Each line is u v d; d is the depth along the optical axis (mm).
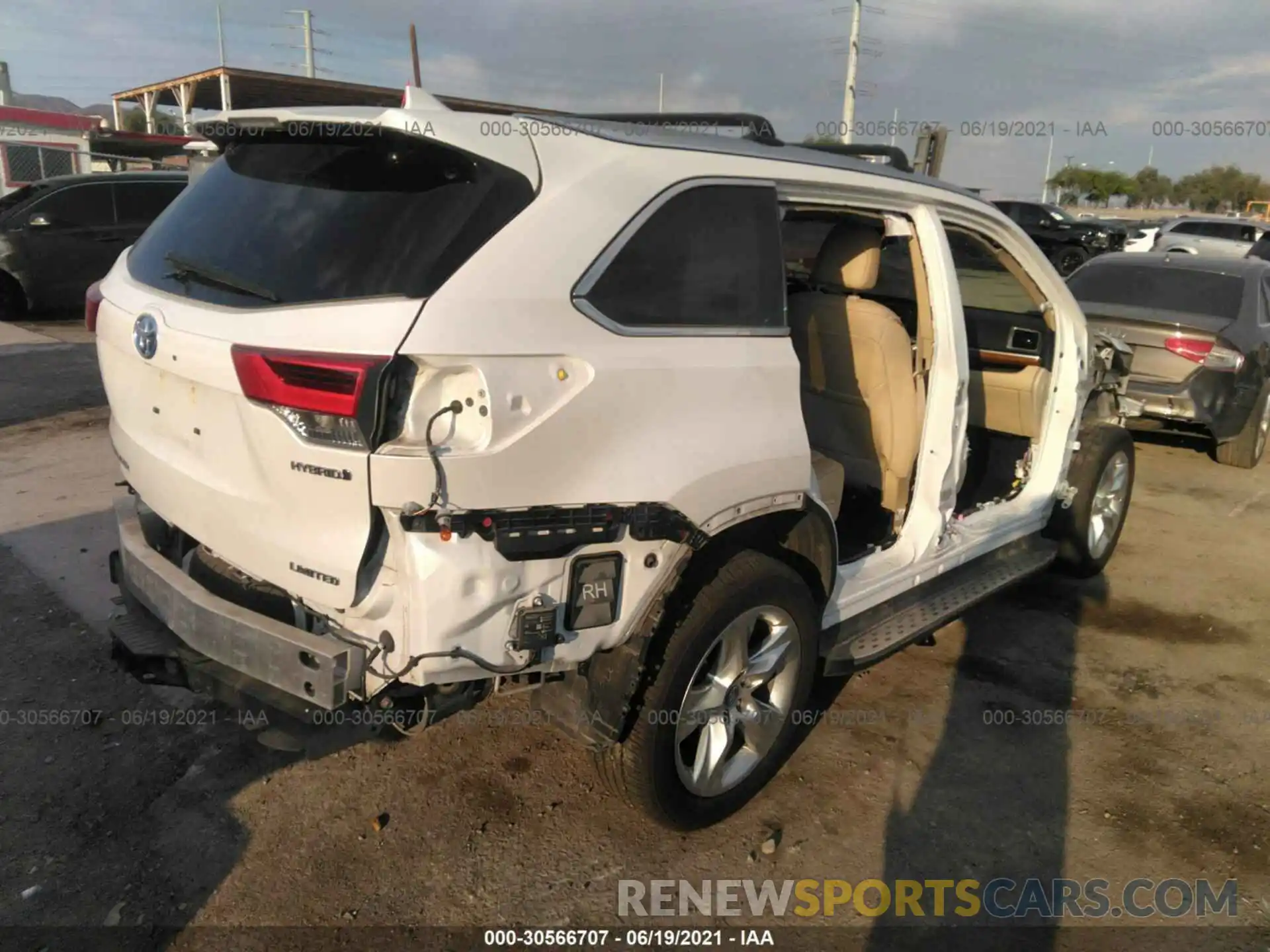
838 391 3781
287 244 2320
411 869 2713
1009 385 4688
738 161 2734
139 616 2805
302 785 3043
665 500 2408
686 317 2541
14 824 2797
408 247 2158
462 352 2062
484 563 2152
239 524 2340
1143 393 7000
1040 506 4523
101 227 11883
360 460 2043
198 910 2521
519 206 2232
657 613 2482
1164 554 5562
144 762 3111
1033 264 4316
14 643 3783
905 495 3717
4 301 11523
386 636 2189
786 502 2771
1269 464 7699
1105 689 3953
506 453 2125
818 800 3133
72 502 5387
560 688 2592
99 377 8719
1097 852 2961
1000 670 4062
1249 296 7328
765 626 2922
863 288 3662
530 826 2920
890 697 3795
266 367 2105
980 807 3139
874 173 3262
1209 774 3387
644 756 2594
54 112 20328
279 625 2285
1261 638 4492
